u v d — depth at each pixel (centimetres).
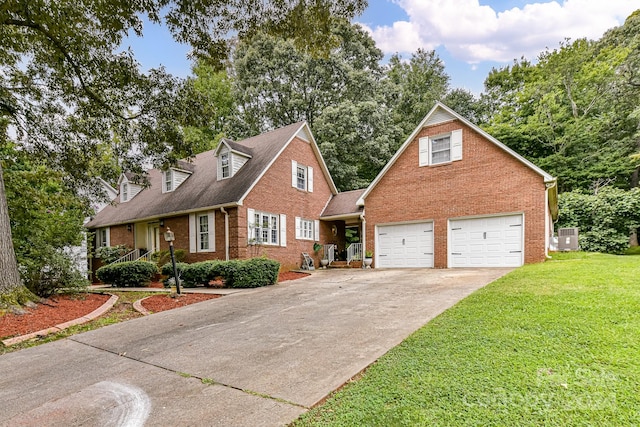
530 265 1031
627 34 2416
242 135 2466
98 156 1187
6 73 911
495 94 2828
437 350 377
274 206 1521
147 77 902
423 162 1390
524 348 358
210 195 1486
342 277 1195
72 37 775
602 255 1207
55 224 966
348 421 257
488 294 620
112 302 847
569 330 396
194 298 900
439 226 1338
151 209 1691
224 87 2745
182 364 418
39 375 413
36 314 689
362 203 1538
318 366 378
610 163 2039
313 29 793
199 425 273
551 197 1302
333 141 2234
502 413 248
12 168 1260
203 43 804
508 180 1203
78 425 287
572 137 2103
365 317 580
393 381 315
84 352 495
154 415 295
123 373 402
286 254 1568
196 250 1478
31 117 1020
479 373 311
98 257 1827
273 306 738
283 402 302
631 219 1658
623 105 2114
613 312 444
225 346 477
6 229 721
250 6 739
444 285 844
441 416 250
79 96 967
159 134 1017
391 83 2586
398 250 1443
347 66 2267
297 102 2298
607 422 230
